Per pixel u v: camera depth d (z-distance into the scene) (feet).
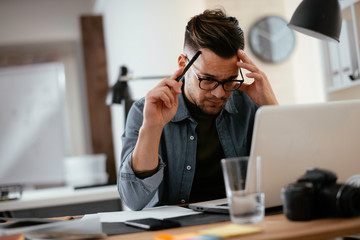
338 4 5.34
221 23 5.17
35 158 17.28
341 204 3.47
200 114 5.82
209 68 5.08
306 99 14.83
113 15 15.29
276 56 14.57
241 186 3.56
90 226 3.63
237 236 3.15
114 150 16.34
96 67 16.29
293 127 3.91
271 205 4.08
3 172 17.22
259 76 5.51
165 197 5.86
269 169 3.92
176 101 4.98
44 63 17.74
